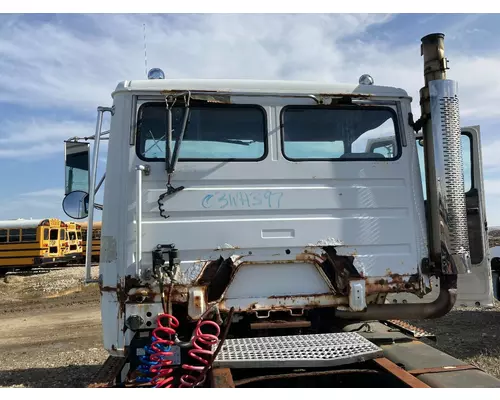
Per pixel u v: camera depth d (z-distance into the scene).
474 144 3.94
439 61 3.55
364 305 3.32
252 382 2.76
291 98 3.55
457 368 2.86
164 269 3.09
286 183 3.42
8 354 7.29
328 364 2.74
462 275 3.88
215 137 3.42
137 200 3.19
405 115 3.71
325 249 3.37
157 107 3.42
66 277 18.89
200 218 3.26
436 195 3.45
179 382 2.91
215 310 3.17
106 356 6.85
